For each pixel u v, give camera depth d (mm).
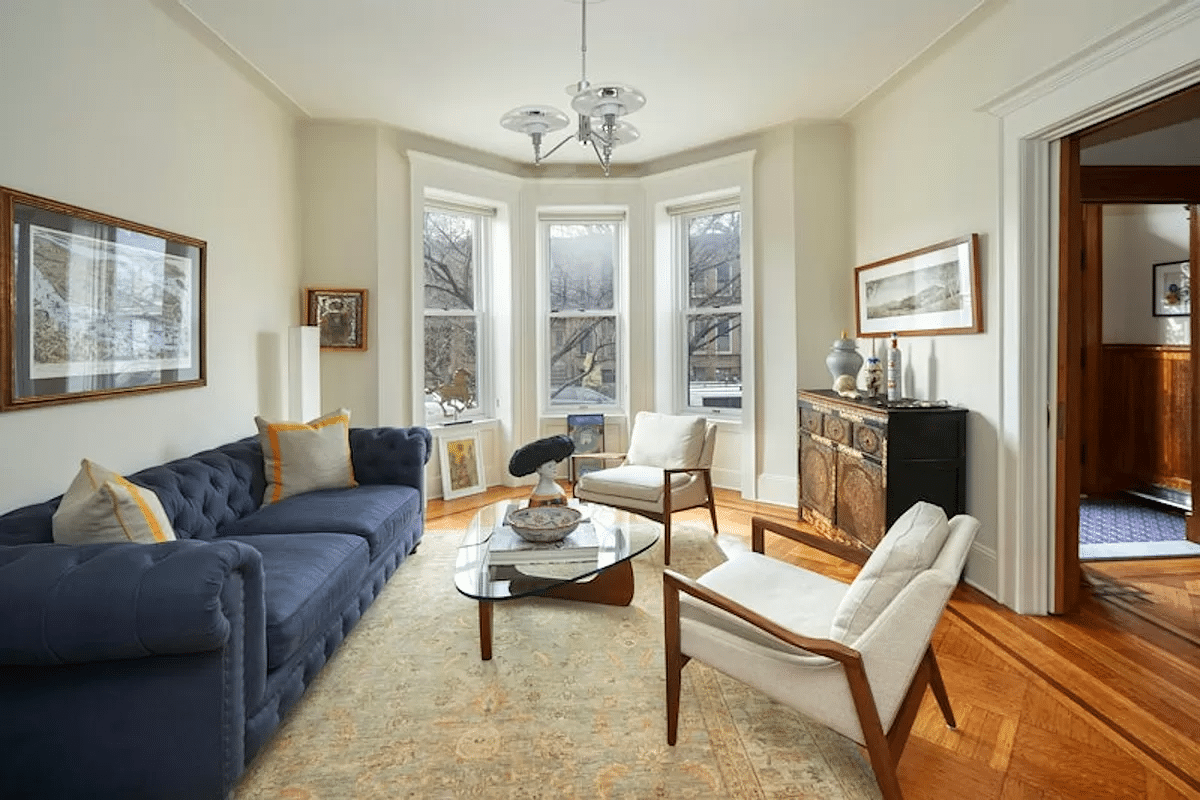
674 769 1879
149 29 2959
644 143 5172
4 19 2188
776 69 3838
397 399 4867
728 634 1923
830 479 4016
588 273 5875
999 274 3084
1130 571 3561
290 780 1829
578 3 3078
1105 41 2385
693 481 4051
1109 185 3775
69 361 2463
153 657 1585
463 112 4461
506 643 2697
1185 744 1995
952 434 3352
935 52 3596
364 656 2584
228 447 3354
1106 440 5285
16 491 2248
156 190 3014
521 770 1873
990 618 2945
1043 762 1910
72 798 1595
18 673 1583
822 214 4801
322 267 4648
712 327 5551
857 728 1697
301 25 3246
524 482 5707
